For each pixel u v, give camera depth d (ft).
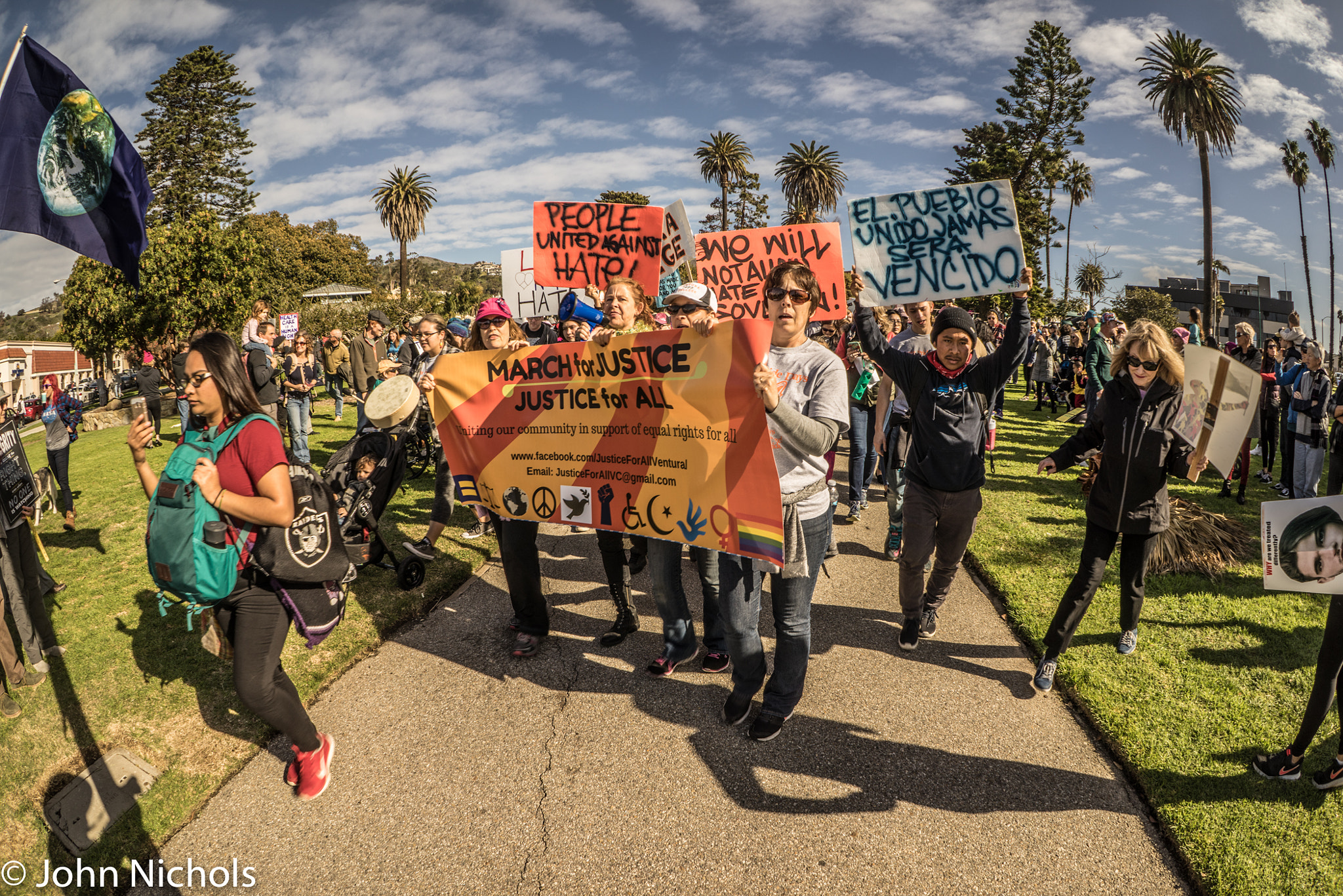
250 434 8.43
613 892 7.95
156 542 8.27
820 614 14.65
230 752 10.26
